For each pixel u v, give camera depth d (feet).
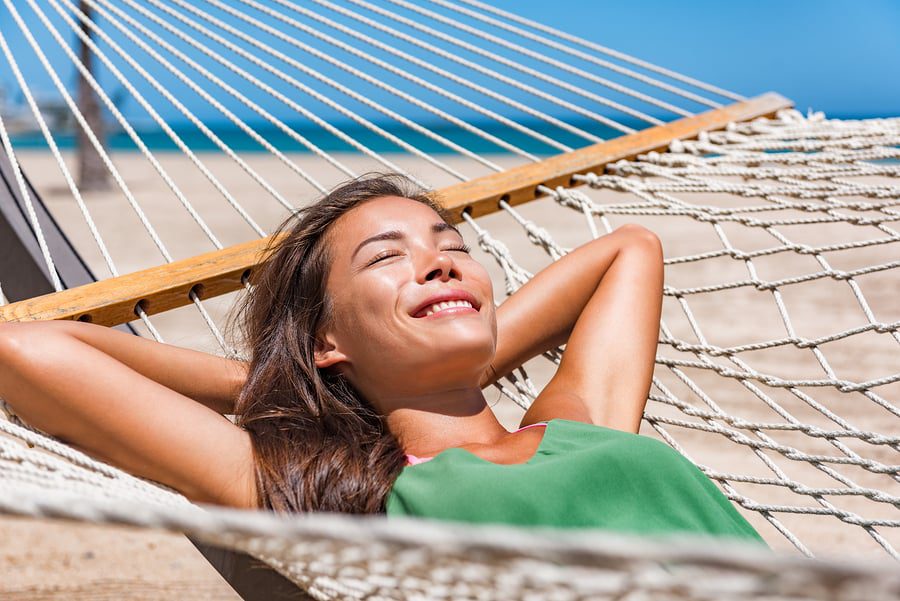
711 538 5.24
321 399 6.08
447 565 2.96
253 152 114.73
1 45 9.74
